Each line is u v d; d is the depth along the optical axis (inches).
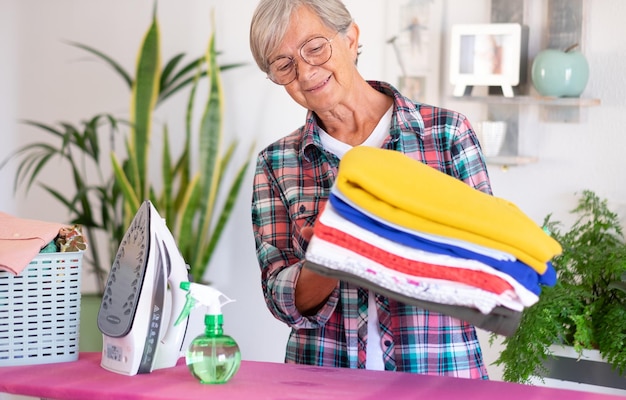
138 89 127.7
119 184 124.6
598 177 105.8
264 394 48.3
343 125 66.6
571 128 107.0
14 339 60.5
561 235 107.7
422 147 64.5
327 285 58.9
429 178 50.9
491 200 50.9
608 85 104.9
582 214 106.7
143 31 133.4
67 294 61.9
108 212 131.3
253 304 127.1
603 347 87.2
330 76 62.7
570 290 90.3
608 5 104.5
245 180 126.7
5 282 60.3
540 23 107.7
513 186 110.6
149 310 55.8
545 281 50.2
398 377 54.3
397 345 62.3
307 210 66.6
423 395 48.4
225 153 127.6
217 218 128.4
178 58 127.5
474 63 108.0
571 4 105.4
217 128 124.8
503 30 106.7
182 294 58.0
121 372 56.1
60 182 138.8
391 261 48.3
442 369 61.9
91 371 57.4
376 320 62.9
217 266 128.5
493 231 47.6
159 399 47.6
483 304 47.1
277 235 68.3
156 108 132.6
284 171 68.6
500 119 109.4
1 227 61.6
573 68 102.7
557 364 90.2
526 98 106.0
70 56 137.6
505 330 47.8
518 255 47.6
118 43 135.0
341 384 51.8
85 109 137.1
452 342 62.3
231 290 128.0
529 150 109.0
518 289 47.3
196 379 53.1
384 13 115.4
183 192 127.5
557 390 50.0
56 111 138.7
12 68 140.5
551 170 108.3
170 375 55.3
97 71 136.2
